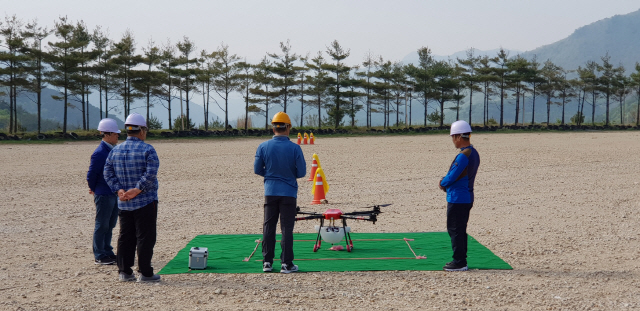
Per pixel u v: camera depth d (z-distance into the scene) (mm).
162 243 8414
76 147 38062
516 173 18312
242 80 71688
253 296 5566
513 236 8766
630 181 16062
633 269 6652
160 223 10148
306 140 42281
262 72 73500
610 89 97125
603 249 7812
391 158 25172
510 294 5590
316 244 7660
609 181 16094
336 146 37094
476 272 6535
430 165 21422
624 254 7484
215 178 17500
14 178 17500
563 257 7328
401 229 9406
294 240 8469
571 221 10078
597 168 19828
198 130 61594
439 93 86250
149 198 6160
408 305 5230
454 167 6461
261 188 15102
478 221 10180
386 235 8781
